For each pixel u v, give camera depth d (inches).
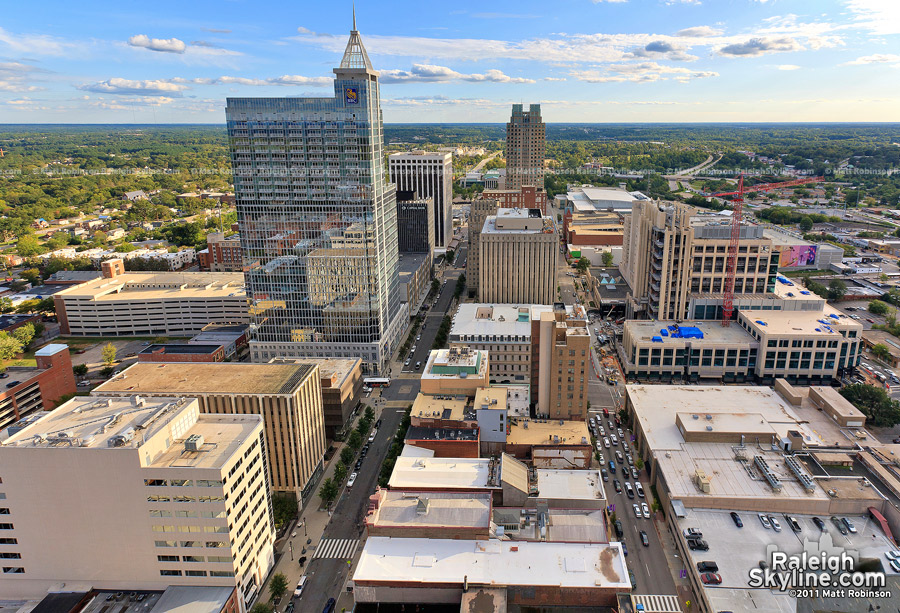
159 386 6181.1
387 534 4837.6
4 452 4399.6
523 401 7313.0
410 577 4414.4
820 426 6683.1
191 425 5123.0
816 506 5388.8
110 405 5221.5
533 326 7337.6
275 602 4990.2
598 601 4306.1
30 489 4480.8
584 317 7529.5
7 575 4717.0
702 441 6412.4
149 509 4478.3
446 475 5580.7
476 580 4355.3
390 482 5487.2
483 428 6432.1
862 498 5349.4
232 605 4564.5
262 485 5196.9
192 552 4549.7
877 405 7244.1
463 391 6899.6
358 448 7130.9
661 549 5472.4
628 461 6865.2
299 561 5452.8
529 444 6397.6
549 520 5007.4
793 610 4387.3
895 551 4928.6
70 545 4608.8
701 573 4749.0
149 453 4485.7
